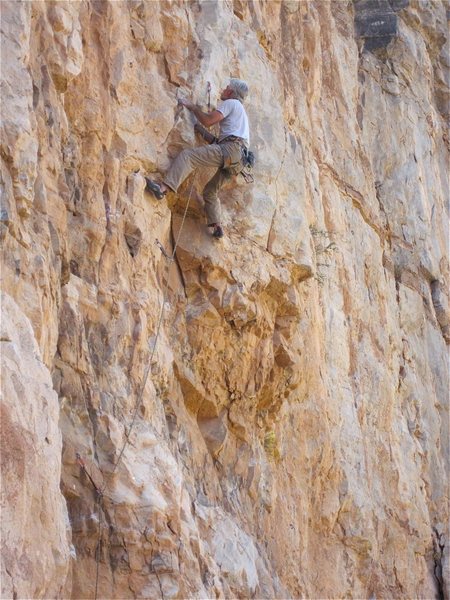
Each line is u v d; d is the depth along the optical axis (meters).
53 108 7.86
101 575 7.50
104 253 8.61
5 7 7.18
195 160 9.49
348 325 14.52
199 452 10.01
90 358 8.23
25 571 6.04
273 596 10.13
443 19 21.55
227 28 10.80
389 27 18.48
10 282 6.80
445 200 21.17
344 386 13.82
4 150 6.89
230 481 10.53
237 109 9.75
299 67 13.71
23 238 7.05
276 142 11.02
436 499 16.86
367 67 18.33
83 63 8.62
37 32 7.77
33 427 6.31
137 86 9.35
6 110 6.98
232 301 10.16
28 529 6.14
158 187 9.30
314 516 12.55
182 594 7.83
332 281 14.08
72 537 7.43
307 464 12.27
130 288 8.87
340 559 12.95
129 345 8.70
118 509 7.72
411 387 16.86
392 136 18.31
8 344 6.30
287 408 11.99
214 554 9.24
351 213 15.52
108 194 8.77
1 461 5.95
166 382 9.38
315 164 14.05
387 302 16.55
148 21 9.66
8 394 6.12
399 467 15.22
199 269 10.06
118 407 8.28
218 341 10.24
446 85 21.78
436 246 19.22
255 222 10.59
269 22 12.56
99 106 8.73
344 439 13.46
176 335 9.85
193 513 9.27
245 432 10.74
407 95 19.17
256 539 10.62
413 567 15.09
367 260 15.74
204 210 9.95
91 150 8.59
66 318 7.94
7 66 7.09
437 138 21.19
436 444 17.36
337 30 17.33
